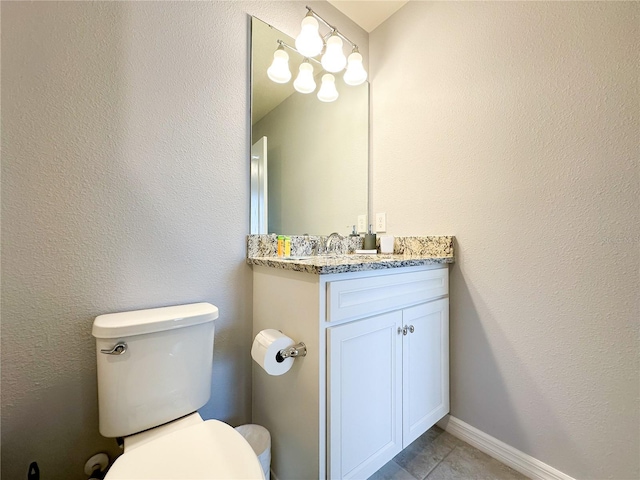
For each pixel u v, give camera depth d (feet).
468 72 4.19
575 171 3.22
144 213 3.28
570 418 3.30
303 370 3.07
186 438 2.48
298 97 4.72
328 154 5.13
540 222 3.49
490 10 3.95
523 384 3.66
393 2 5.07
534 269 3.55
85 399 2.99
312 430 2.93
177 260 3.51
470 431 4.17
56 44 2.81
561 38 3.33
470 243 4.16
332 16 5.14
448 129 4.42
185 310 3.23
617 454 3.00
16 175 2.64
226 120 3.91
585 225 3.16
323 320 2.87
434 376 4.11
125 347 2.70
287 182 4.56
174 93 3.49
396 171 5.20
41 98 2.73
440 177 4.52
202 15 3.71
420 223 4.80
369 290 3.24
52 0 2.80
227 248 3.91
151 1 3.34
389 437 3.44
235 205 3.98
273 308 3.63
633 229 2.87
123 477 2.05
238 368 4.01
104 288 3.06
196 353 3.10
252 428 3.71
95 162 3.00
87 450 3.01
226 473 2.11
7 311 2.63
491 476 3.61
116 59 3.11
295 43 4.54
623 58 2.92
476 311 4.11
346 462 3.01
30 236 2.71
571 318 3.28
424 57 4.77
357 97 5.56
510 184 3.75
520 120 3.66
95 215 3.00
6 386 2.63
